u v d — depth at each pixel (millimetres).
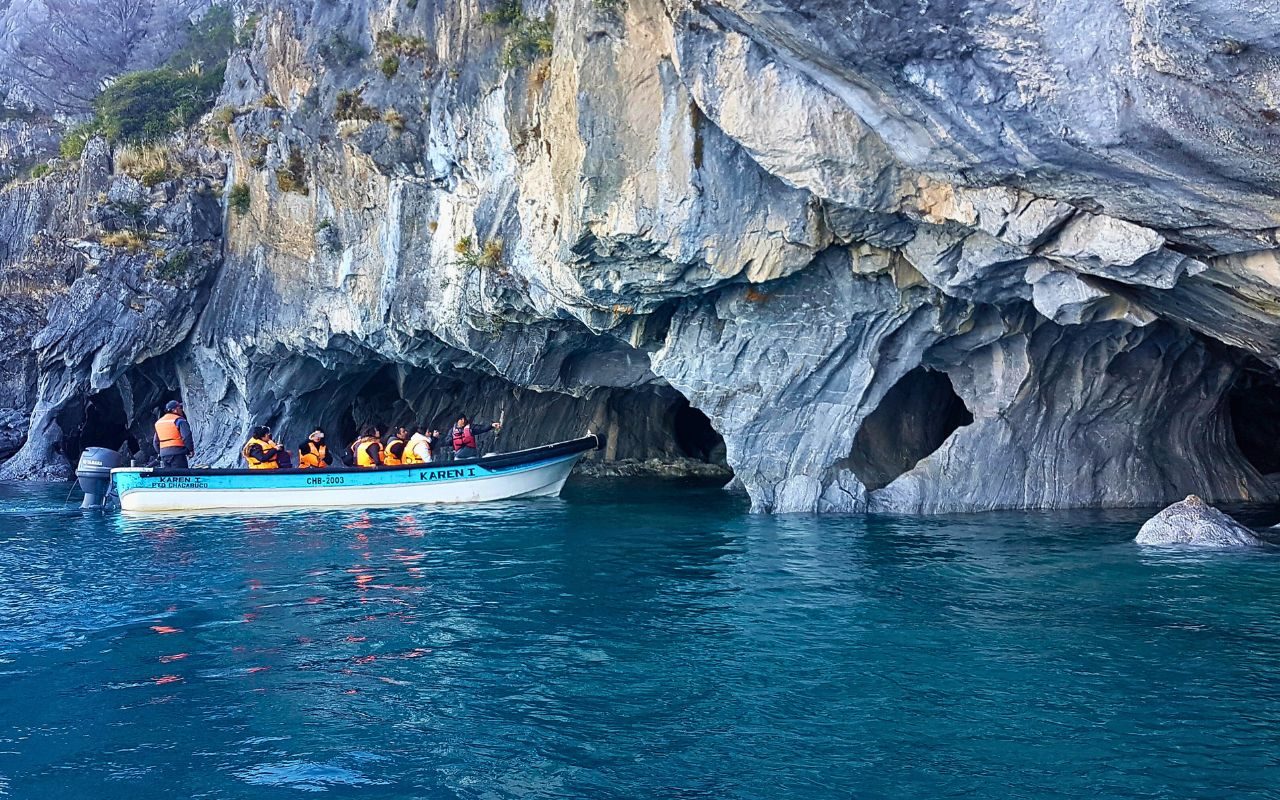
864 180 10633
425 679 7094
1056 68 7684
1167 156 7766
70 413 28000
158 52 46031
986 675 6898
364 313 20969
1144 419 15578
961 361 14977
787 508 15086
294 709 6574
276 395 25125
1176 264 9578
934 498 14797
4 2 50562
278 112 22875
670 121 12164
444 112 16969
